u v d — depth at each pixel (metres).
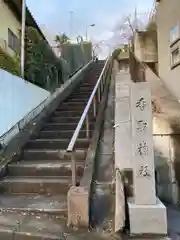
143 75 7.11
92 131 5.75
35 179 4.57
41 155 5.37
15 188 4.44
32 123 6.56
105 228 3.25
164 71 9.17
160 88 8.83
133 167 3.34
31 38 10.65
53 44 17.81
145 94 3.36
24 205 3.86
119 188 3.42
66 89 9.81
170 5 8.47
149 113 3.35
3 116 5.96
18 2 10.36
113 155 4.75
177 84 7.86
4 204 3.93
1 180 4.57
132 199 3.45
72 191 3.42
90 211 3.51
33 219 3.53
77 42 21.27
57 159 5.31
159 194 5.99
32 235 3.09
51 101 8.12
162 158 6.07
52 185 4.36
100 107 6.71
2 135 5.82
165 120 6.14
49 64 11.74
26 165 4.89
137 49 10.50
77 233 3.13
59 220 3.50
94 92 5.89
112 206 3.62
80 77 12.53
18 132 6.32
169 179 6.02
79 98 9.09
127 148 4.21
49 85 11.45
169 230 3.41
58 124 6.65
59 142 5.73
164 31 9.16
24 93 7.21
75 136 3.83
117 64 11.30
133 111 3.37
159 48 9.78
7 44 10.45
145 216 3.17
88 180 3.86
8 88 6.27
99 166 4.48
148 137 3.32
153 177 3.28
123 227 3.15
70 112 7.48
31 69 9.52
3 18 10.22
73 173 3.65
